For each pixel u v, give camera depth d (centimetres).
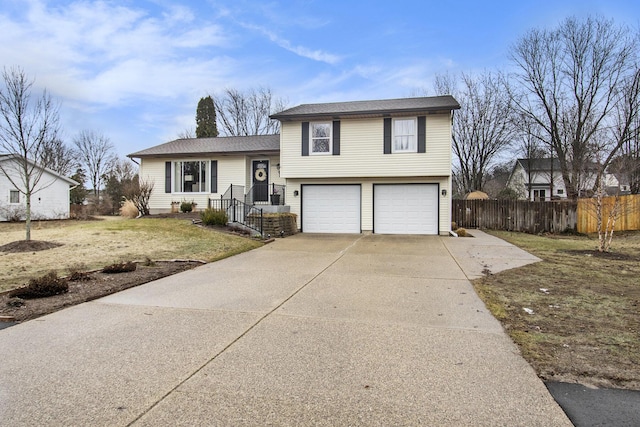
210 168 1833
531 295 575
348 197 1563
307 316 473
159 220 1506
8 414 253
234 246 1090
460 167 3130
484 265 830
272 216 1369
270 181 1820
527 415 255
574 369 324
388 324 443
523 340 391
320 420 248
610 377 310
